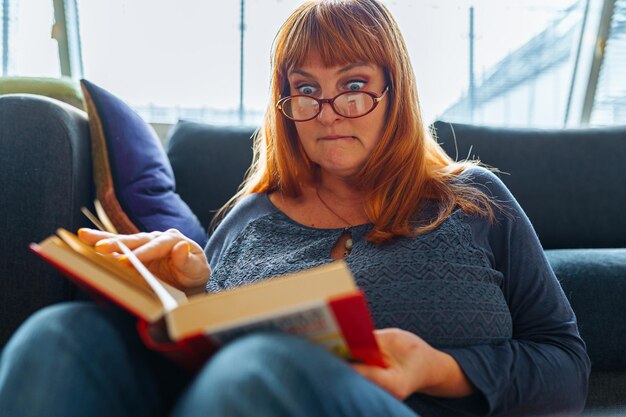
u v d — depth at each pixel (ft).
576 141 6.10
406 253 3.07
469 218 3.27
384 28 3.44
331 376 1.57
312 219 3.61
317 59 3.37
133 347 1.89
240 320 1.61
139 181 4.53
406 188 3.33
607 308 4.47
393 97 3.42
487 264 3.17
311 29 3.37
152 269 3.04
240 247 3.66
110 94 4.66
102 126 4.41
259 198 3.92
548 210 5.85
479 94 9.23
